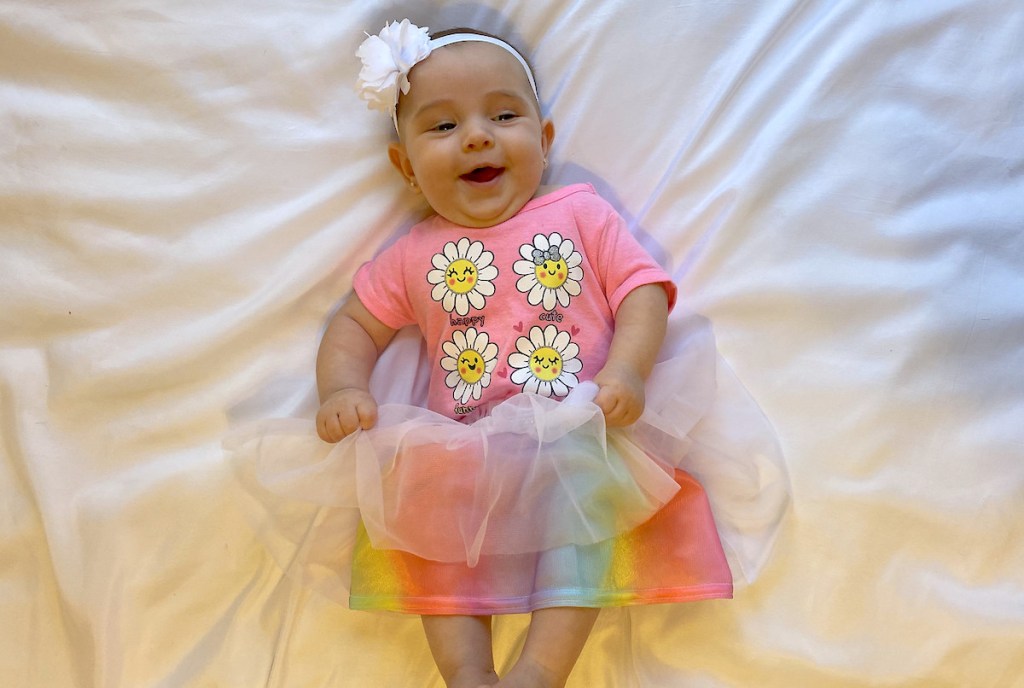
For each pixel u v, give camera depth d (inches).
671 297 37.8
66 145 40.1
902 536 36.5
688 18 40.4
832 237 39.2
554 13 40.8
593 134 40.8
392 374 40.3
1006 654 34.8
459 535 34.5
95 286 39.8
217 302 40.2
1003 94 39.2
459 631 34.6
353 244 40.6
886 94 39.8
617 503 34.5
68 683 37.1
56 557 37.7
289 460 36.6
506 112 38.2
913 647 35.5
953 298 37.8
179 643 37.5
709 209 39.8
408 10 40.9
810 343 38.6
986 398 37.0
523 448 34.3
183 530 38.4
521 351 37.1
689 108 40.7
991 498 36.1
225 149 40.4
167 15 40.3
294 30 40.4
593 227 38.3
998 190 38.8
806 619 36.2
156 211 40.0
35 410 39.4
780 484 37.4
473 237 38.6
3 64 40.3
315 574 37.5
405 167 40.2
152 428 39.4
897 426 37.2
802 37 40.8
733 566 36.8
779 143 39.6
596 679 36.5
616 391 34.3
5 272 39.8
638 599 34.5
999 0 39.5
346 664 37.2
